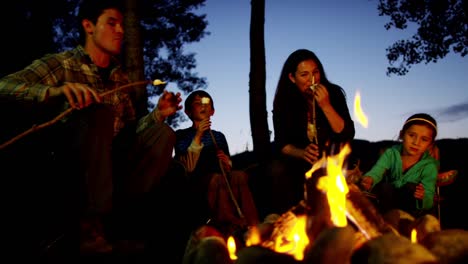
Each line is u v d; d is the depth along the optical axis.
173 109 3.81
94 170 3.06
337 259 2.04
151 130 3.75
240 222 4.13
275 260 2.25
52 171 3.43
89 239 3.01
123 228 3.90
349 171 3.93
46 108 3.55
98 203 3.04
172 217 4.21
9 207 3.43
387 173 4.30
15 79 3.29
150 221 4.07
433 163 4.12
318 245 2.07
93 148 3.07
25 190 3.49
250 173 5.36
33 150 3.58
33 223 3.38
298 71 4.13
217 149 4.66
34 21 9.17
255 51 7.72
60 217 3.33
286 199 3.88
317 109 4.17
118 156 3.82
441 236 2.52
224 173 4.33
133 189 3.75
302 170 4.00
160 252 3.74
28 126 3.61
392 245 2.08
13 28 8.67
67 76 3.65
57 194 3.39
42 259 3.00
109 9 3.74
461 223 4.95
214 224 4.13
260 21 7.73
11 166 3.55
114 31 3.76
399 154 4.23
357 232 2.48
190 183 4.45
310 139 4.12
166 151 3.74
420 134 4.05
